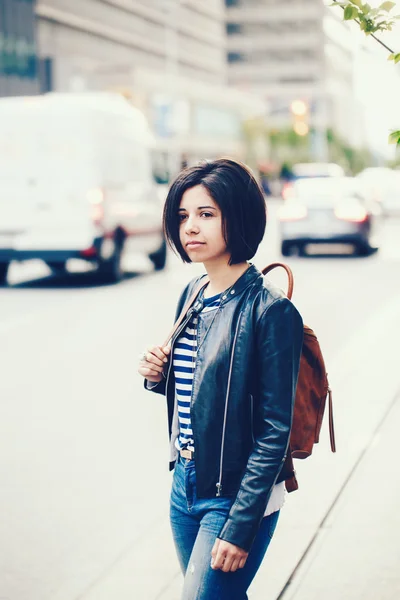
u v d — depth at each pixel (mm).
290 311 2439
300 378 2646
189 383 2559
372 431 6312
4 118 15273
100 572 4234
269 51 139125
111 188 15633
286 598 3828
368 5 3641
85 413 7113
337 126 147375
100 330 10938
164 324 11266
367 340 9820
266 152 99188
